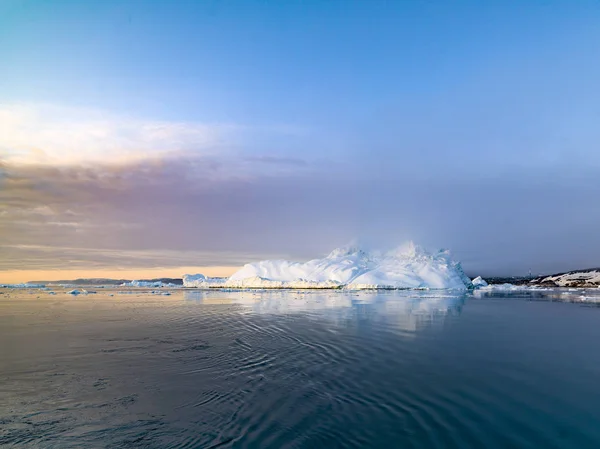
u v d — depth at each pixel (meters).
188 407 9.59
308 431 8.02
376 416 8.83
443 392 10.56
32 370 13.27
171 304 39.78
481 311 33.12
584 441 7.61
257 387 11.08
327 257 99.44
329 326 23.05
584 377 12.20
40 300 46.62
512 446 7.39
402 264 90.75
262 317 27.69
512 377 12.13
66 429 8.48
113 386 11.42
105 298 50.78
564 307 37.94
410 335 19.88
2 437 8.12
